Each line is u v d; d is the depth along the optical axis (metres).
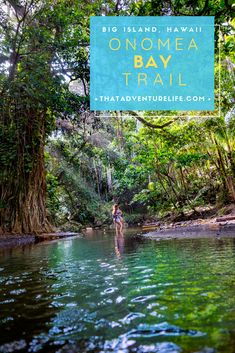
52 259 5.99
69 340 1.90
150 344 1.76
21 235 12.45
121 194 35.72
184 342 1.76
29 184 13.86
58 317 2.35
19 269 4.94
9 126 13.49
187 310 2.30
